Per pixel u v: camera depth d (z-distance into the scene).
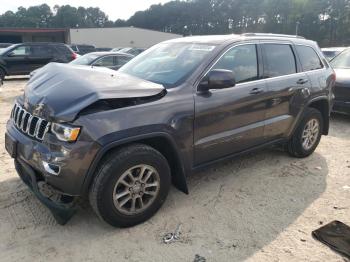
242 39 4.16
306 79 4.88
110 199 3.06
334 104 7.51
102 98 2.89
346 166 4.99
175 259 2.92
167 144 3.39
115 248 3.04
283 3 86.88
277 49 4.60
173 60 3.99
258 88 4.15
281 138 4.78
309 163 5.07
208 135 3.70
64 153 2.85
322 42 80.12
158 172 3.33
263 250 3.05
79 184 2.94
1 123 7.05
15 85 14.31
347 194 4.11
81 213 3.54
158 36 62.88
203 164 3.80
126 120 3.03
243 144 4.16
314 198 4.00
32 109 3.19
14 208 3.58
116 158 3.02
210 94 3.65
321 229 3.37
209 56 3.78
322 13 81.81
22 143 3.20
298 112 4.82
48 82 3.41
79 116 2.87
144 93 3.14
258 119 4.24
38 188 3.11
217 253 3.00
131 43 61.50
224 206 3.76
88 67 3.89
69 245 3.06
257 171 4.71
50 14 107.62
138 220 3.33
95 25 116.00
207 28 100.62
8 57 15.27
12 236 3.15
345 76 7.55
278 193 4.10
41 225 3.32
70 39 57.09
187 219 3.49
